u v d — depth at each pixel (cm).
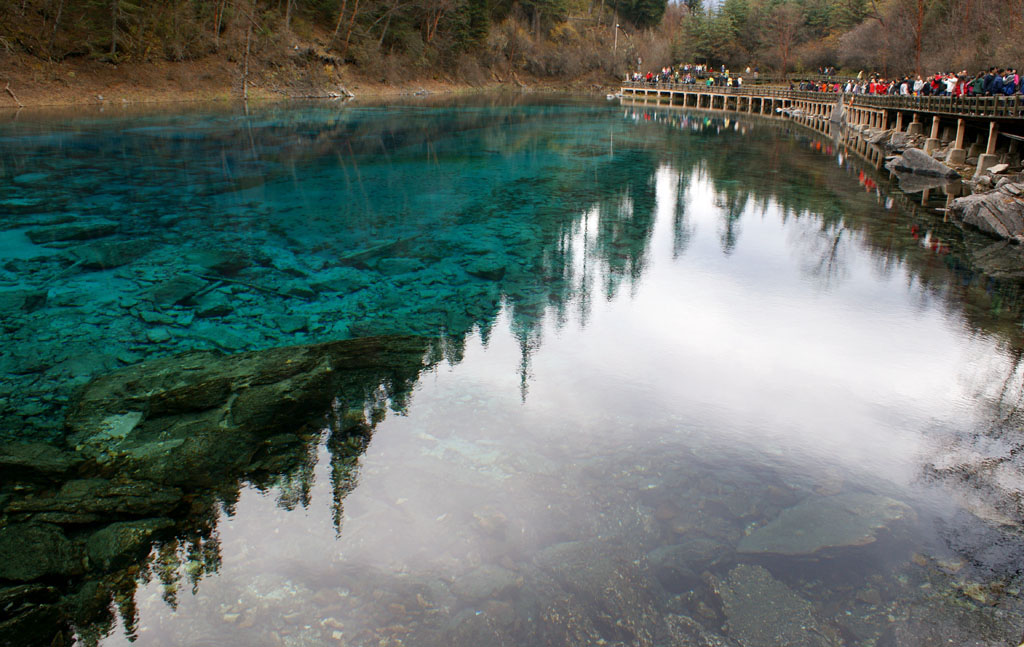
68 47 3444
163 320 887
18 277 1022
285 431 601
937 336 872
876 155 2612
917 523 492
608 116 4497
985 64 3469
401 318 919
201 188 1705
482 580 434
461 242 1312
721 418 654
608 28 9594
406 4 5747
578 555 457
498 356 797
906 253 1260
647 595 421
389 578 435
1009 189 1409
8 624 379
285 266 1127
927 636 388
